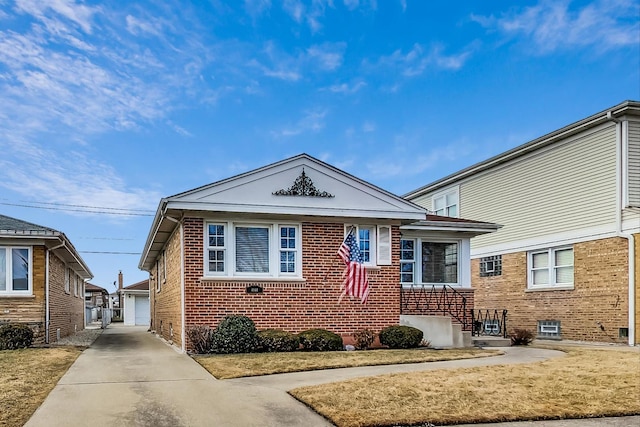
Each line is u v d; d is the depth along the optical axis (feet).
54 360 38.83
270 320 48.78
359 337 48.32
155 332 82.28
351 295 51.26
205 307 46.96
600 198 59.06
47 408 23.79
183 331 46.21
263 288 48.80
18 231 51.24
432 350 46.32
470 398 25.93
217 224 48.49
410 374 32.30
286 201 49.73
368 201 52.49
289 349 44.86
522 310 70.08
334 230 51.90
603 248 58.29
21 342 47.50
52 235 52.34
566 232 63.67
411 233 60.13
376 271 52.70
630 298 54.39
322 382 29.94
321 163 51.39
